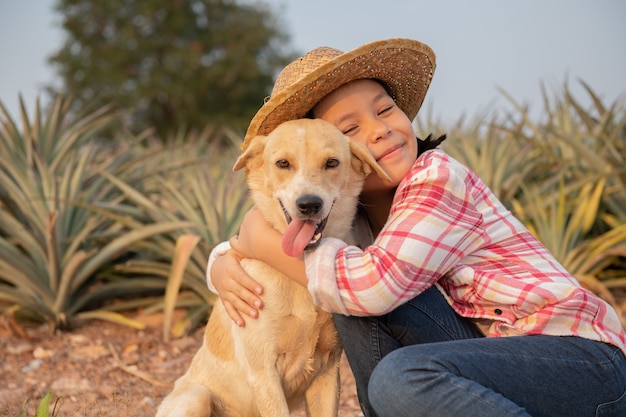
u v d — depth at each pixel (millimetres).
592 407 2568
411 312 2818
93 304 5762
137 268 5582
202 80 26812
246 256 3121
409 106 3334
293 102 3020
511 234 2873
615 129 6090
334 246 2752
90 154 6109
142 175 6160
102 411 3814
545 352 2557
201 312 5336
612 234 5621
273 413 2996
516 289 2660
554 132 6000
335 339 3178
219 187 6184
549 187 6359
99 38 28453
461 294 2834
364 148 2951
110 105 6641
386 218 3275
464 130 7867
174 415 3039
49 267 5266
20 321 5520
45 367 4551
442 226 2633
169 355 4816
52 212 5070
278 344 3051
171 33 27812
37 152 5785
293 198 2848
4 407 3832
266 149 3072
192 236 5219
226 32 27953
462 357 2490
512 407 2350
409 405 2471
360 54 2852
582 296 2637
